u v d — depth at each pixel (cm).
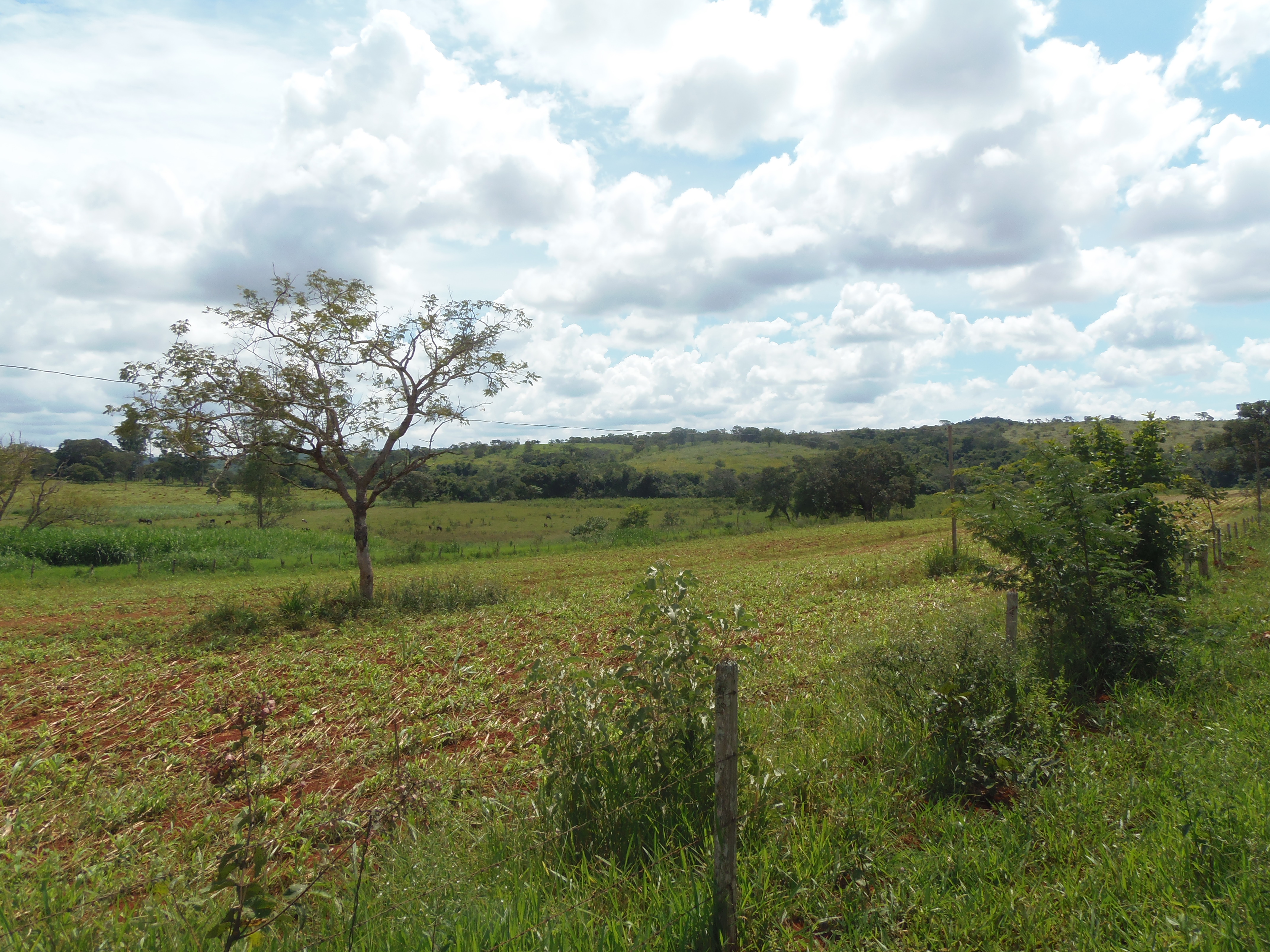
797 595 1853
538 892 395
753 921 367
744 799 462
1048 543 821
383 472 2048
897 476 6600
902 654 723
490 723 829
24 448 4603
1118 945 342
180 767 745
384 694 996
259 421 1666
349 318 1698
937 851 437
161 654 1358
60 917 389
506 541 4831
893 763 569
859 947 355
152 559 3603
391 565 3481
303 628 1611
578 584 2411
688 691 488
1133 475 1166
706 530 4928
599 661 1161
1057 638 816
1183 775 503
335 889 407
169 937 367
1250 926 334
